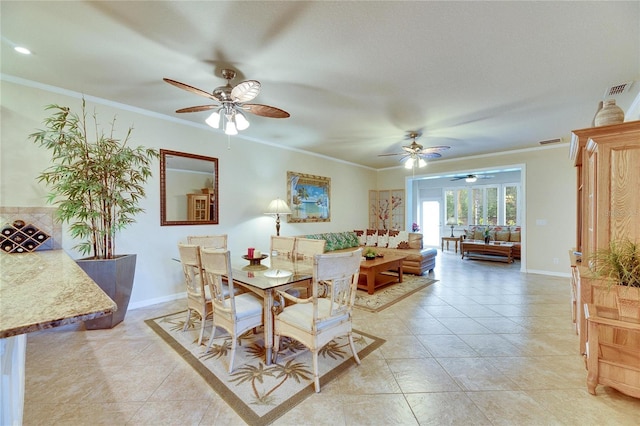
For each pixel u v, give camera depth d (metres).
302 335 1.99
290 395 1.81
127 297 3.03
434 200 9.92
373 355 2.33
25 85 2.74
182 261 2.61
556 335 2.71
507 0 1.66
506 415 1.63
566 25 1.89
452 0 1.66
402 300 3.82
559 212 5.32
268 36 2.02
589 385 1.82
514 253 7.20
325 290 2.84
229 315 2.16
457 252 8.64
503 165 5.91
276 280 2.25
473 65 2.41
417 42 2.09
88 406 1.71
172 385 1.92
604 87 2.82
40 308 0.92
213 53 2.24
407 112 3.54
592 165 2.34
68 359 2.24
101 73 2.58
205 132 4.13
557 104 3.26
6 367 1.07
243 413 1.65
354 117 3.73
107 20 1.85
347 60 2.34
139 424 1.57
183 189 3.89
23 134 2.74
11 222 2.68
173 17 1.82
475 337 2.67
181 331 2.77
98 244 3.01
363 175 7.50
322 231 6.21
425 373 2.07
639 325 1.70
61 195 2.86
